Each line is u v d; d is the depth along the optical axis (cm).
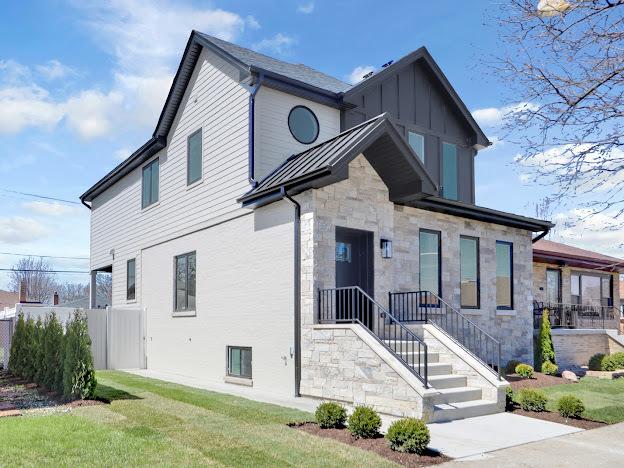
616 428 929
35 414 970
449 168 1775
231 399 1088
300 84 1375
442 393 998
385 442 773
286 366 1164
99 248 2403
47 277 8906
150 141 1814
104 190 2394
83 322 1135
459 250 1523
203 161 1548
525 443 817
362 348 1009
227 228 1412
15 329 1681
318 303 1122
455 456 739
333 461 686
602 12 537
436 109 1752
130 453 709
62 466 660
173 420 891
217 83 1496
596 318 2312
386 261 1278
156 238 1830
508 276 1670
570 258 2131
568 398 1009
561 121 580
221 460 684
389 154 1222
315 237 1132
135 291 1977
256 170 1302
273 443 759
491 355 1553
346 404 1028
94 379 1109
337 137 1234
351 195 1213
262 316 1252
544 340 1644
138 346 1866
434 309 1416
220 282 1430
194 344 1545
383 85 1594
